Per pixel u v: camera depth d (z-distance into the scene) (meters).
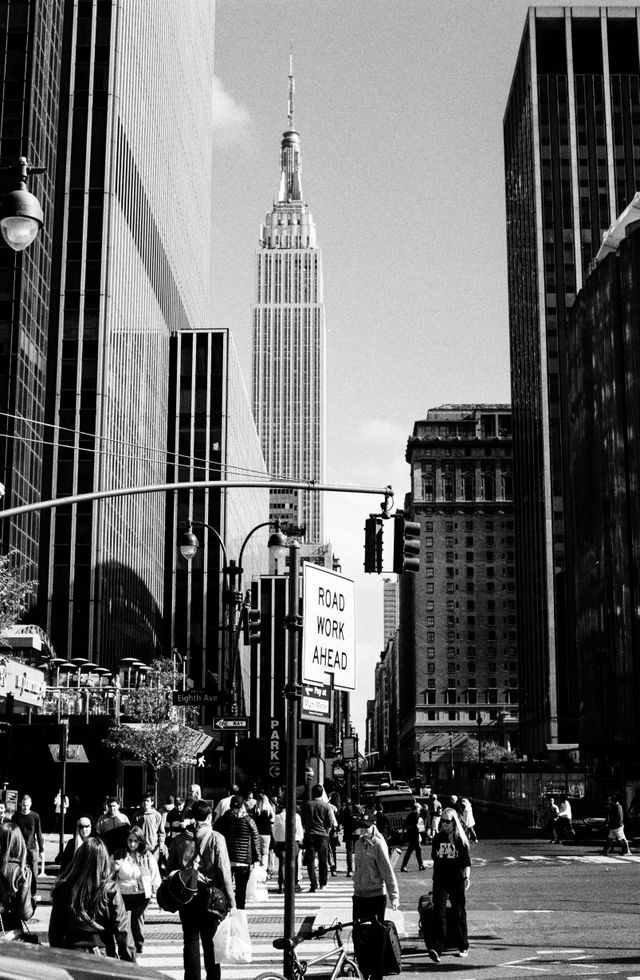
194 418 115.75
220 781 94.50
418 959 16.17
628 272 103.00
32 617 77.94
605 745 106.38
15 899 14.40
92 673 68.50
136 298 98.69
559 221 156.25
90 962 5.12
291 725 11.45
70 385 86.62
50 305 88.00
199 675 110.44
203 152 148.50
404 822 38.69
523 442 166.50
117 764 58.66
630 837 51.66
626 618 101.69
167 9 116.00
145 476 102.62
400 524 22.81
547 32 162.12
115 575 88.12
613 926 19.92
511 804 73.12
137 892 15.64
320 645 11.79
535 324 155.75
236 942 13.27
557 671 144.62
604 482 109.25
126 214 94.38
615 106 159.50
